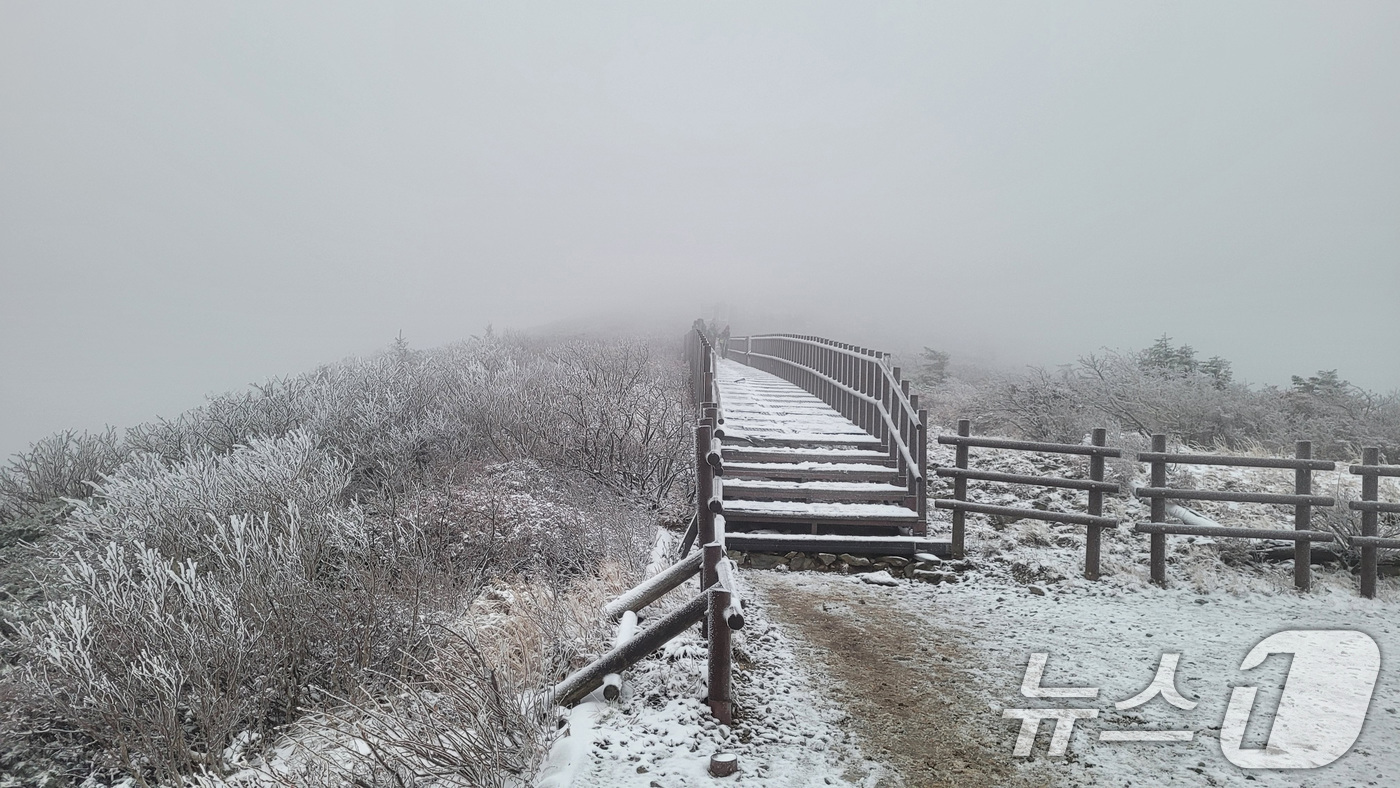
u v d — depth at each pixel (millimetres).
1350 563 7891
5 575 7297
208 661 4844
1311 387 14875
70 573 5762
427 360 16656
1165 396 13055
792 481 9992
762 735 4324
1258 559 8148
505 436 11008
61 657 4676
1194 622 6609
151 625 4918
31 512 9273
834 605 7004
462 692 4215
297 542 6168
